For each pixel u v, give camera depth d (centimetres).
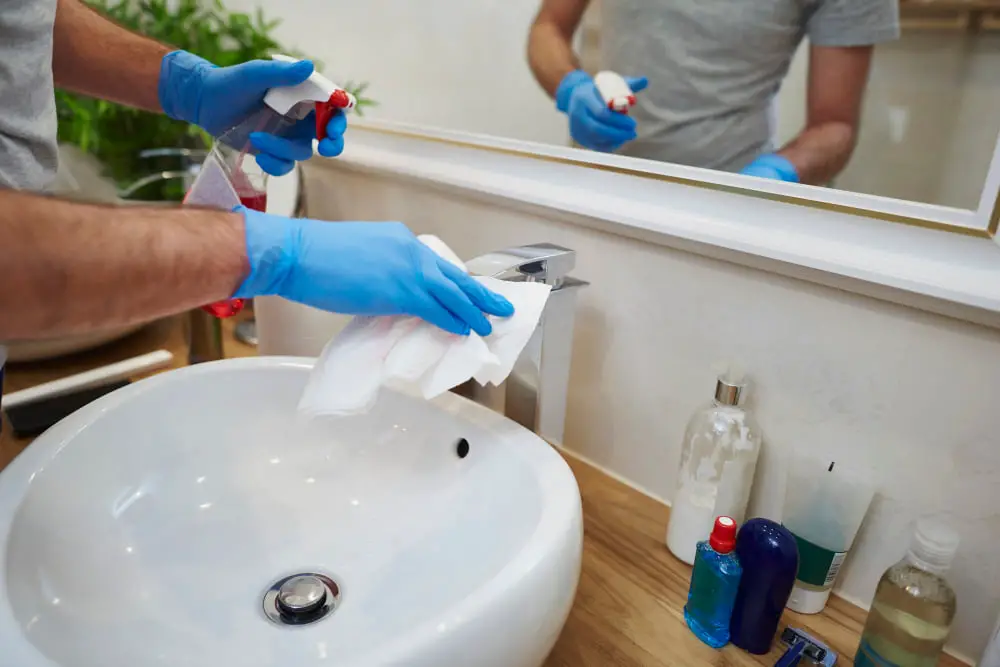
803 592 57
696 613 54
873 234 50
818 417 57
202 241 42
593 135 77
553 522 46
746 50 68
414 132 86
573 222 70
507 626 39
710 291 61
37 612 44
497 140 77
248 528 63
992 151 53
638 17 77
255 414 69
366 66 97
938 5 57
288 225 49
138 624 52
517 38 83
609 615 56
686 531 61
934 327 49
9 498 47
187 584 57
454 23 86
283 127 66
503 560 50
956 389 49
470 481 60
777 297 57
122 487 60
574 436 78
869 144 60
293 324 77
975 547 51
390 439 67
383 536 62
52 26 54
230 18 105
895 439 53
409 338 52
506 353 53
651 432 69
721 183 58
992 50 54
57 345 85
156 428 63
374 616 54
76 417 57
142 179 103
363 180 96
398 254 52
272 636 53
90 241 36
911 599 48
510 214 76
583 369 74
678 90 74
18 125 51
